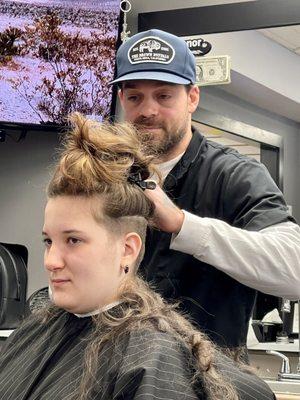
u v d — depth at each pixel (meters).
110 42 2.21
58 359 1.00
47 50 2.23
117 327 0.92
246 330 1.52
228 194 1.51
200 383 0.86
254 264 1.32
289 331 2.12
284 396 1.56
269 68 2.29
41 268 2.36
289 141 2.29
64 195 0.96
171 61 1.51
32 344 1.11
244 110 2.32
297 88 2.27
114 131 1.06
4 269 2.08
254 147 2.32
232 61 2.28
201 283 1.48
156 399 0.82
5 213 2.44
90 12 2.22
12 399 1.00
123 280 0.99
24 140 2.42
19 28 2.23
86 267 0.95
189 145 1.58
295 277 1.35
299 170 2.28
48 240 0.98
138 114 1.52
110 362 0.88
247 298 1.50
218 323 1.47
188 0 2.35
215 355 0.95
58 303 0.97
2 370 1.11
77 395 0.87
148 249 1.49
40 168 2.39
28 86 2.24
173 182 1.55
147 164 1.06
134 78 1.50
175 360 0.87
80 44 2.22
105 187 0.96
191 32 2.31
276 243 1.35
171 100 1.51
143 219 1.03
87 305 0.97
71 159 0.98
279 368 2.06
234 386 0.91
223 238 1.31
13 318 2.08
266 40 2.29
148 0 2.38
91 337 0.96
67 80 2.23
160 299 1.01
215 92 2.32
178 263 1.48
